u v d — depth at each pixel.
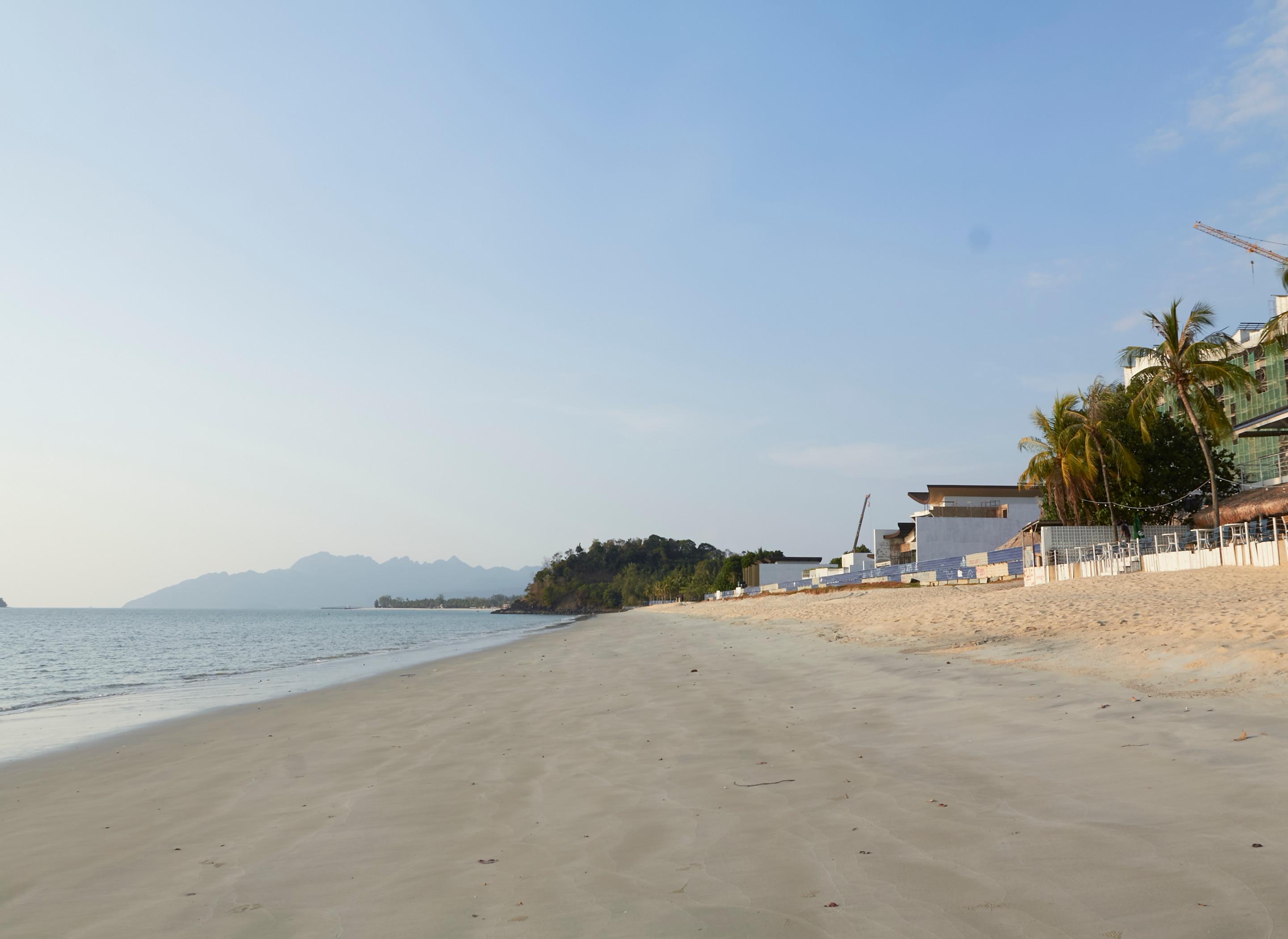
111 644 54.56
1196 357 32.69
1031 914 3.35
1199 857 3.80
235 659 35.59
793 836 4.72
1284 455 47.25
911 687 10.37
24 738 11.65
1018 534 55.88
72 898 4.54
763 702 10.20
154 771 8.54
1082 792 5.10
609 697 11.98
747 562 116.81
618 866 4.43
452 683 15.96
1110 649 11.16
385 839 5.31
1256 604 13.84
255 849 5.29
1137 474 38.38
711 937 3.38
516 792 6.41
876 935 3.28
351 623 132.50
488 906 3.97
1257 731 6.18
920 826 4.71
